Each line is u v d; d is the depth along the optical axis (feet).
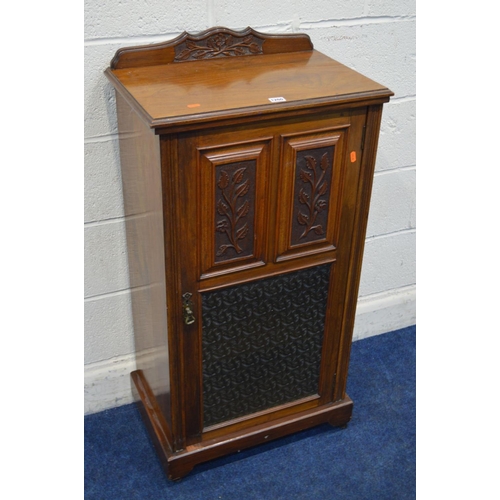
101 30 4.67
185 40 4.72
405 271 7.06
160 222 4.32
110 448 5.75
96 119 4.99
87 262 5.54
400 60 5.83
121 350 6.08
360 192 4.77
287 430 5.60
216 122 3.98
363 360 6.79
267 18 5.15
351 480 5.47
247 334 5.00
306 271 4.95
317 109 4.22
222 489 5.38
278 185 4.43
